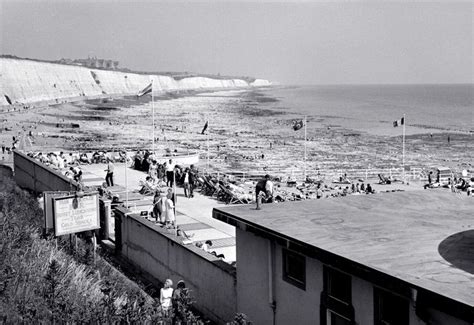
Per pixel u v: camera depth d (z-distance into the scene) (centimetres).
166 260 1781
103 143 8062
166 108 18950
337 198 1545
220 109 18888
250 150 7481
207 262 1555
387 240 1086
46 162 4050
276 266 1270
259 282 1332
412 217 1284
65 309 961
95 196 1761
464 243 1048
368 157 6956
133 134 9731
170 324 1019
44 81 19200
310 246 1068
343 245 1059
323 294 1128
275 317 1287
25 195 2762
